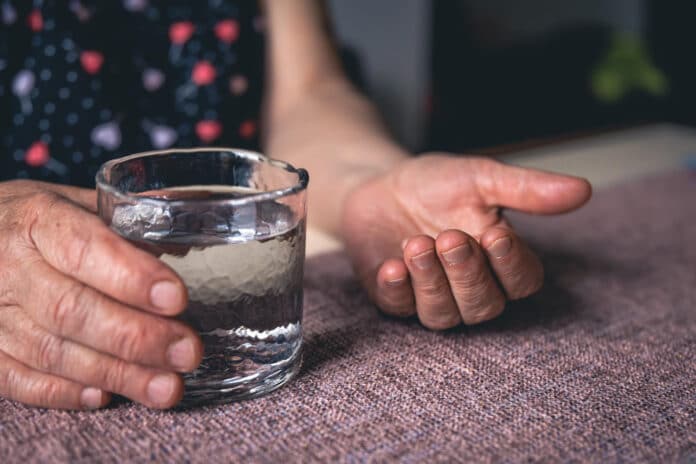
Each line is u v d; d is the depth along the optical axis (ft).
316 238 2.09
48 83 2.23
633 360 1.52
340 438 1.29
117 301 1.28
